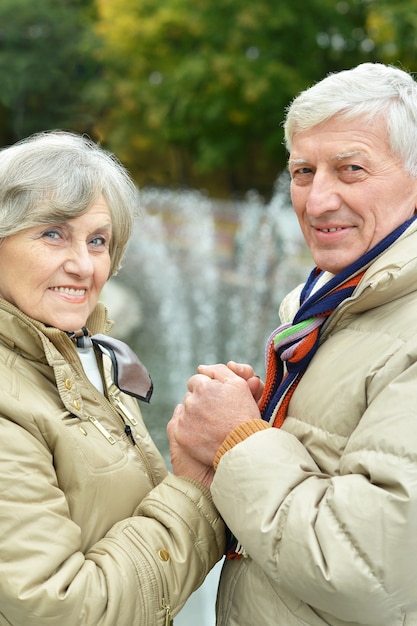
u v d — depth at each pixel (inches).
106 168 69.0
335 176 68.0
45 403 64.2
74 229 66.3
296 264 530.0
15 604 56.6
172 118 872.9
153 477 73.1
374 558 55.4
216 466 66.2
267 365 74.1
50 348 64.8
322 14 773.3
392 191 67.2
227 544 70.9
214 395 69.0
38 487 59.7
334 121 66.8
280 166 885.2
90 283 68.9
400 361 60.8
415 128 66.2
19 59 755.4
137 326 388.2
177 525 65.7
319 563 56.4
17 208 64.2
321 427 64.6
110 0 821.2
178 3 784.9
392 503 55.4
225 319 409.1
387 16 719.7
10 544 57.6
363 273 68.7
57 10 767.1
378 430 58.1
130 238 74.0
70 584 58.5
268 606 64.9
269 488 60.7
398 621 58.1
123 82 842.2
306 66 789.9
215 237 621.6
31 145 66.4
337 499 57.5
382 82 66.4
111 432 69.7
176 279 496.4
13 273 65.9
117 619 60.3
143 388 76.1
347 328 67.4
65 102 801.6
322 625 62.1
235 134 868.6
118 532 64.4
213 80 804.6
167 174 999.0
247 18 754.2
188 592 64.9
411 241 65.3
